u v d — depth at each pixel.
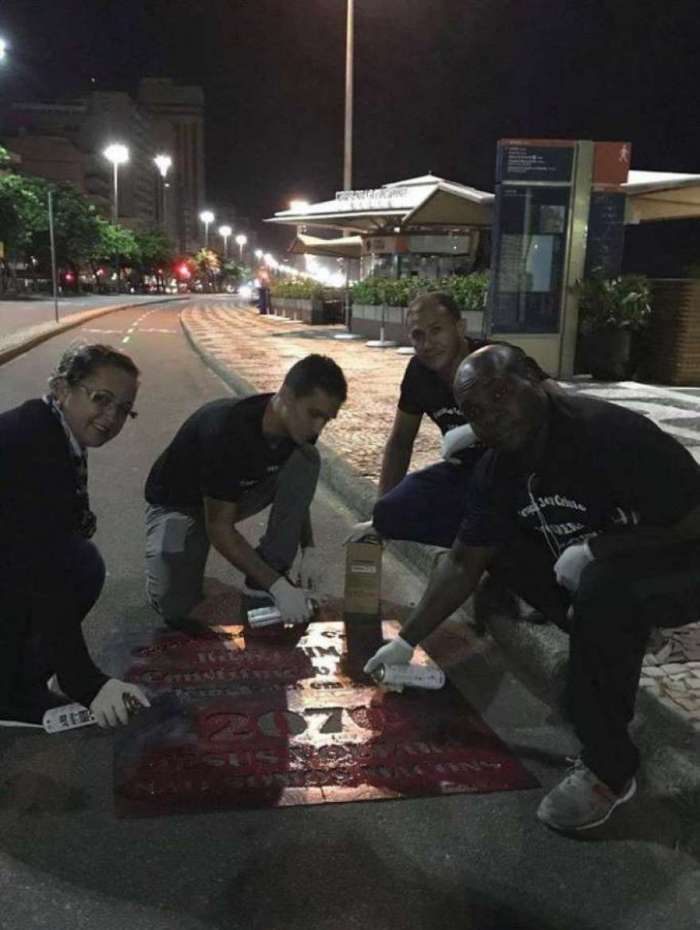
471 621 3.96
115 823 2.48
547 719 3.13
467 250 17.16
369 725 3.02
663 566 2.47
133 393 2.70
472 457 3.81
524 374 2.42
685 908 2.21
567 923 2.15
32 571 2.67
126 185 130.00
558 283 10.92
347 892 2.23
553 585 3.04
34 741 2.90
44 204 51.91
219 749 2.84
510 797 2.65
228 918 2.13
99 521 5.36
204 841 2.41
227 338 18.31
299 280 30.62
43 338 17.92
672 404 9.03
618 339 10.95
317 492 6.15
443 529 3.89
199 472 3.55
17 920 2.11
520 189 10.54
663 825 2.53
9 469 2.59
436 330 3.72
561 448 2.49
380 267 19.47
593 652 2.43
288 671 3.38
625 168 10.84
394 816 2.55
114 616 3.88
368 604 3.92
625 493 2.43
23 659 2.94
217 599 4.09
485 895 2.24
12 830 2.45
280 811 2.55
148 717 3.02
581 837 2.48
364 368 12.17
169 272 93.88
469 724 3.04
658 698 2.90
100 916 2.13
